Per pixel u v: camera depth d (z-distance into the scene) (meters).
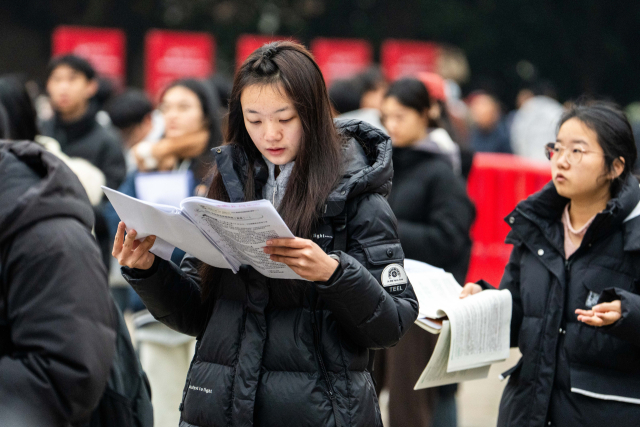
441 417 7.91
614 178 5.33
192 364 4.41
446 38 41.47
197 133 7.93
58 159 3.57
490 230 13.48
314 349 4.14
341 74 25.80
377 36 42.38
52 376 3.28
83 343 3.32
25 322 3.31
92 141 10.66
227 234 3.97
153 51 22.86
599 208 5.37
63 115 10.70
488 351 5.21
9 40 41.38
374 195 4.29
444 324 4.88
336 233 4.23
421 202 7.75
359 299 3.97
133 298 7.69
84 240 3.46
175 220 4.02
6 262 3.36
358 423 4.12
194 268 4.76
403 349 7.39
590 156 5.23
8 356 3.36
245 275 4.26
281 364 4.14
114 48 23.41
